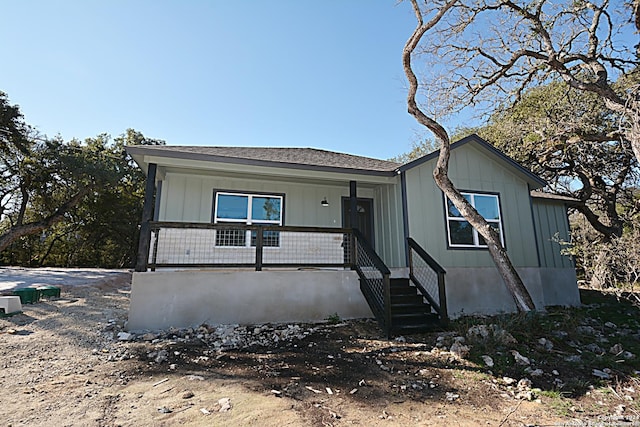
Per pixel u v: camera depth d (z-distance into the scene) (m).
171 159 7.32
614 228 13.84
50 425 2.90
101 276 14.45
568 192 15.56
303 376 4.25
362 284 7.64
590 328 6.90
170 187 8.78
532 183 10.56
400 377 4.29
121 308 8.55
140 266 6.54
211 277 6.85
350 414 3.27
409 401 3.62
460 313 8.55
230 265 7.08
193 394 3.63
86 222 25.64
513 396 3.82
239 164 7.68
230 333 6.06
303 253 9.31
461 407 3.51
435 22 7.62
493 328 5.89
